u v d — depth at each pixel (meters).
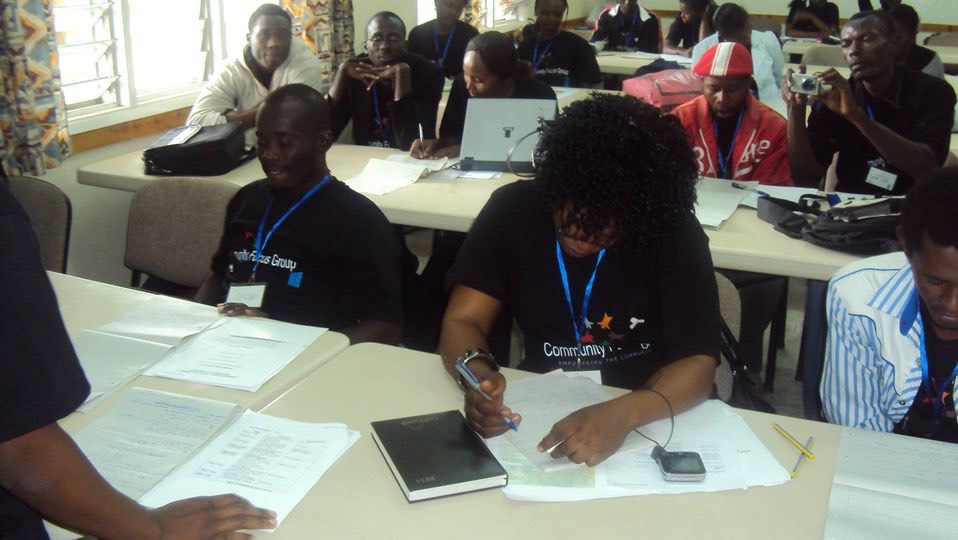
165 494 1.06
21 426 0.79
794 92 2.71
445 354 1.40
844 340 1.42
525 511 1.05
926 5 8.44
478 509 1.05
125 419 1.24
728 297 1.65
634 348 1.51
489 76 3.14
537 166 1.35
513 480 1.11
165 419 1.25
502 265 1.49
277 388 1.36
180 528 0.95
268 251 1.93
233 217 2.04
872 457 1.20
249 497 1.06
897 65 2.92
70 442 0.86
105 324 1.59
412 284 2.56
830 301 1.46
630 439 1.22
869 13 2.83
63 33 3.10
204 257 2.30
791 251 2.07
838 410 1.44
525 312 1.51
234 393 1.34
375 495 1.08
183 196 2.32
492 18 7.39
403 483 1.08
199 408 1.28
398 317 1.90
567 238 1.34
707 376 1.32
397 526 1.02
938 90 2.87
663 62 5.22
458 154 3.01
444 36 5.18
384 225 1.92
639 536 1.00
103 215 3.32
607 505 1.07
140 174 2.70
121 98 3.37
